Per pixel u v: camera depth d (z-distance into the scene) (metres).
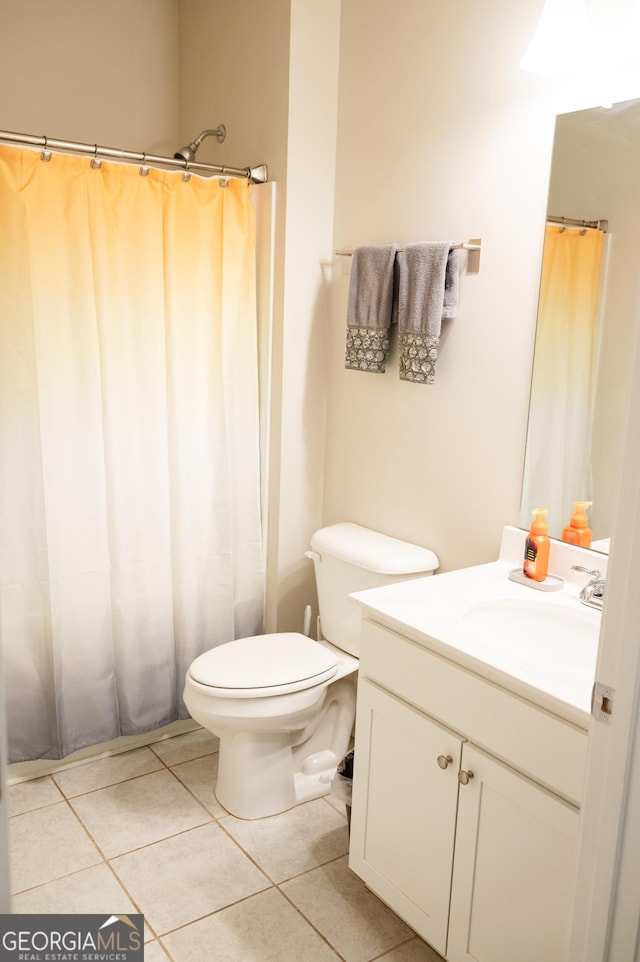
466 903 1.64
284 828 2.25
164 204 2.34
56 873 2.04
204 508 2.60
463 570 2.05
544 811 1.44
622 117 1.73
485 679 1.56
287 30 2.39
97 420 2.30
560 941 1.45
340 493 2.73
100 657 2.46
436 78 2.18
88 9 2.72
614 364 1.80
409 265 2.20
